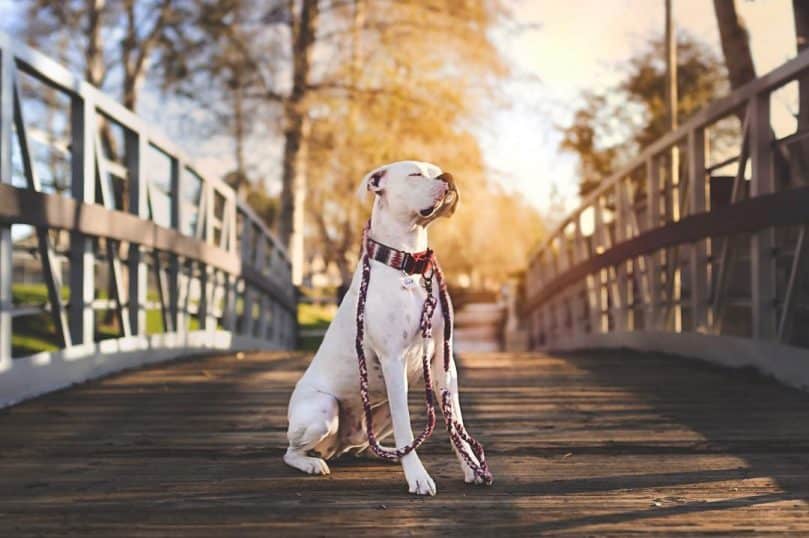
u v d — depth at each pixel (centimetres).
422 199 296
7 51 479
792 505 285
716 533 253
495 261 2278
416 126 1550
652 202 861
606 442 396
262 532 257
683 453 373
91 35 1359
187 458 369
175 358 799
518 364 736
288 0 1554
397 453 302
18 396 512
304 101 1518
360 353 308
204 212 904
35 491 310
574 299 1208
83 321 604
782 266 650
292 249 1564
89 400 527
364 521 267
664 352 807
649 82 1644
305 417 322
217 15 1472
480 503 287
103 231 609
